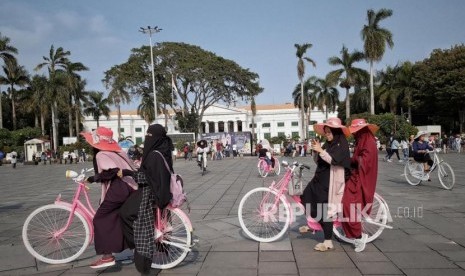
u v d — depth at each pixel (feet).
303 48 150.10
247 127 255.91
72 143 142.82
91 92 203.41
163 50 135.03
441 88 143.23
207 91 144.97
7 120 201.98
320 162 16.51
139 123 265.75
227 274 13.52
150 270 13.98
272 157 50.31
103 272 14.08
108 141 14.37
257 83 146.51
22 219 24.64
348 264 14.24
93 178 14.62
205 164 57.16
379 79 166.09
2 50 148.56
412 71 155.63
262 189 17.99
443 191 31.65
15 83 167.73
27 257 15.88
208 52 141.90
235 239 17.99
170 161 14.19
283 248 16.42
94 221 13.80
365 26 122.21
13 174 75.61
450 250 15.58
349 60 136.56
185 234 14.43
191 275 13.53
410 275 13.01
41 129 172.04
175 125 176.55
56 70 151.33
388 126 109.50
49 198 35.09
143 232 13.26
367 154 15.65
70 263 15.06
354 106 189.26
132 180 14.08
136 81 136.67
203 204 28.27
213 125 255.29
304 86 184.34
